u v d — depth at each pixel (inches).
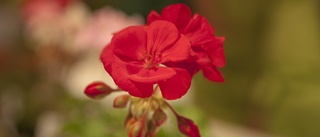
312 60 36.1
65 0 30.3
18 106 31.4
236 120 37.5
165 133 16.6
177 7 12.7
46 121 29.9
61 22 29.7
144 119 12.9
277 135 34.9
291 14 37.4
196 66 12.4
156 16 12.9
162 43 12.3
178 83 11.9
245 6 39.0
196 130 13.2
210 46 13.0
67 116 21.8
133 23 28.2
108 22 27.6
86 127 18.4
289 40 37.3
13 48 34.1
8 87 32.2
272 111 36.8
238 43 39.4
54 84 30.0
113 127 18.3
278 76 37.2
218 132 32.8
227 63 39.6
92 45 27.6
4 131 30.3
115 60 12.2
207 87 38.6
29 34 33.5
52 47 29.9
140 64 12.3
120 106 13.3
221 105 38.0
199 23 12.7
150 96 12.4
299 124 34.8
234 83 38.8
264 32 38.7
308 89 35.5
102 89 13.6
